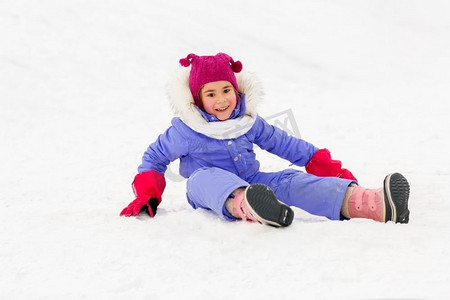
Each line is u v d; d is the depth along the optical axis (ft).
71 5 34.04
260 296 6.72
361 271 7.22
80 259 8.13
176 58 30.09
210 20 35.88
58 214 10.47
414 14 41.16
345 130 17.08
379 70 31.63
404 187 8.78
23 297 7.09
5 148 17.49
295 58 32.37
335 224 8.72
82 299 6.95
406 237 8.17
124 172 14.16
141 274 7.52
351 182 9.51
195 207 10.39
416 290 6.52
